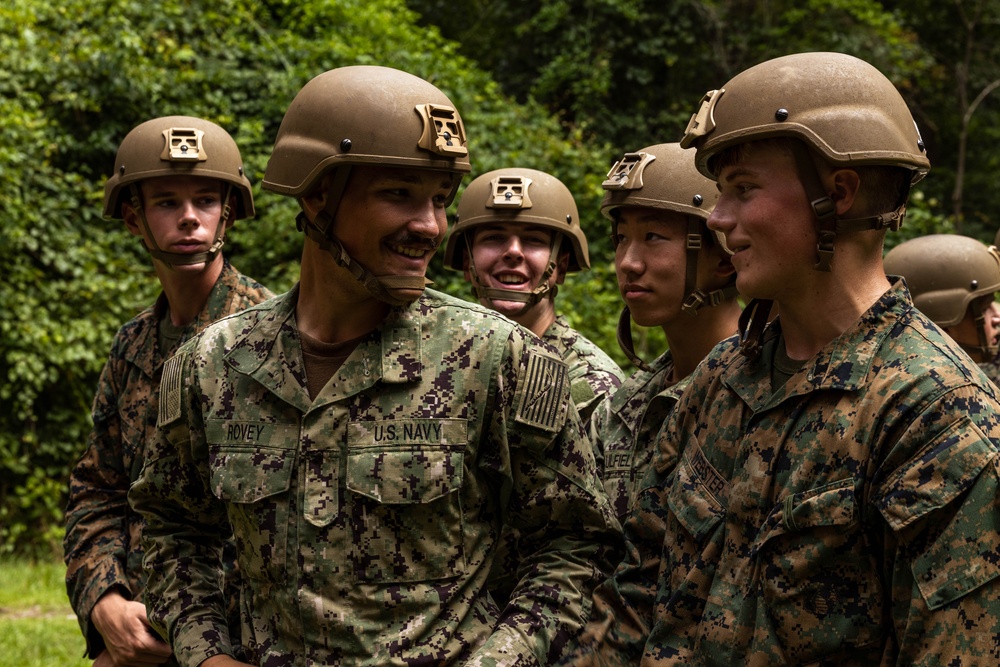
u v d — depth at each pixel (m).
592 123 14.39
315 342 2.05
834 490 1.66
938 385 1.61
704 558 1.85
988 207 17.47
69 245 9.19
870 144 1.66
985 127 17.72
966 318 3.81
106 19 10.59
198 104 11.05
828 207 1.69
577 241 3.44
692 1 15.34
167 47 11.07
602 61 14.47
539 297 3.37
